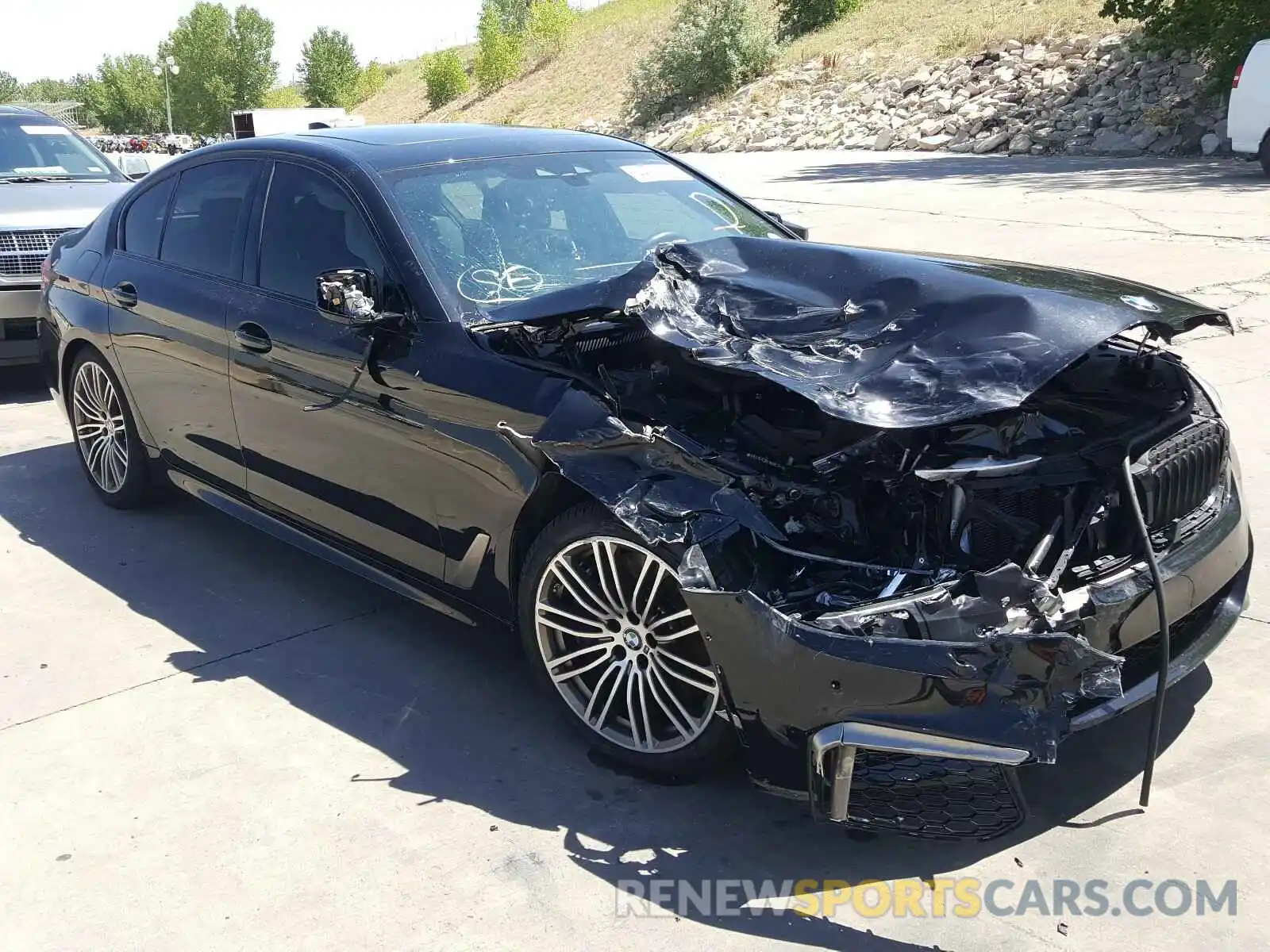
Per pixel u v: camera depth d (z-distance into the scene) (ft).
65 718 12.25
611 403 10.38
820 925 8.72
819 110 86.38
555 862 9.59
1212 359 22.85
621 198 14.52
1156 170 52.65
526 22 178.40
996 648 8.42
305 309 13.52
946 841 9.30
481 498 11.36
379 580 13.28
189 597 15.24
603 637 10.71
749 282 11.11
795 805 10.27
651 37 141.08
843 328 10.25
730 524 9.34
